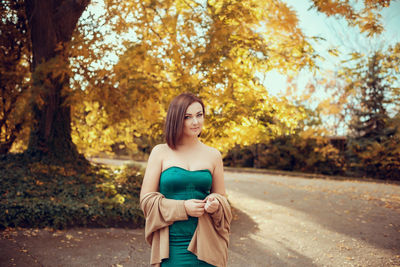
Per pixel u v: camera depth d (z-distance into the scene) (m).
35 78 6.50
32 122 7.58
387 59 10.17
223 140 6.50
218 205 1.86
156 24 6.42
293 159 18.53
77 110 8.82
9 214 4.99
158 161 2.02
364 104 16.98
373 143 15.98
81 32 6.51
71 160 8.10
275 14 5.74
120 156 20.91
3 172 6.63
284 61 6.50
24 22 7.72
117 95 6.70
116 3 6.20
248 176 15.49
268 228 6.27
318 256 4.73
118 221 5.73
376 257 4.73
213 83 5.77
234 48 5.95
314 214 7.52
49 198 5.82
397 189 11.72
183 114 1.98
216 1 5.88
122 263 4.05
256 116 5.96
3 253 3.97
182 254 1.85
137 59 5.91
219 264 1.87
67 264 3.88
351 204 8.72
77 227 5.36
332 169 17.55
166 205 1.84
